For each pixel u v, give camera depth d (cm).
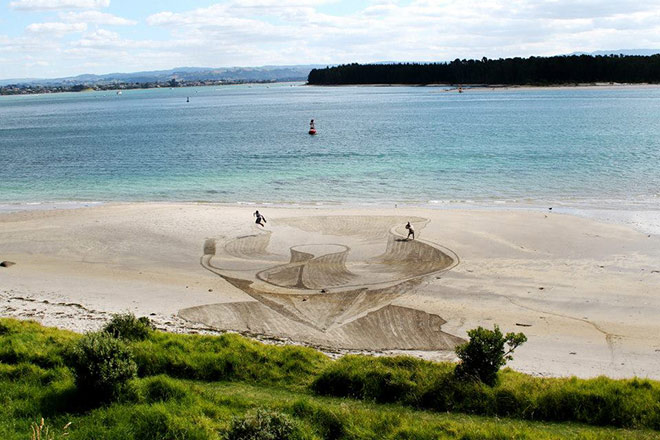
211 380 1639
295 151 7462
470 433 1248
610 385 1503
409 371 1614
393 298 2428
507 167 5750
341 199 4556
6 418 1277
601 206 4053
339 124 11362
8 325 1911
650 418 1364
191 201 4656
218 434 1217
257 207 4262
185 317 2252
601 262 2814
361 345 1997
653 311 2227
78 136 10450
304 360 1738
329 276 2711
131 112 18450
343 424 1297
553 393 1455
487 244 3148
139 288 2605
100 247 3241
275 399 1470
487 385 1527
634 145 6944
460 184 5006
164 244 3275
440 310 2295
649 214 3769
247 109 17750
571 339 2009
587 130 8781
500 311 2273
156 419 1264
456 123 10831
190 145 8456
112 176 5944
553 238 3238
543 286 2520
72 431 1220
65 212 4134
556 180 5028
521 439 1230
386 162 6312
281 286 2594
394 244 3184
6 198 4922
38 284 2666
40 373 1550
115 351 1447
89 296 2500
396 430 1274
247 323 2195
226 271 2812
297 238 3350
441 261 2891
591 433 1287
